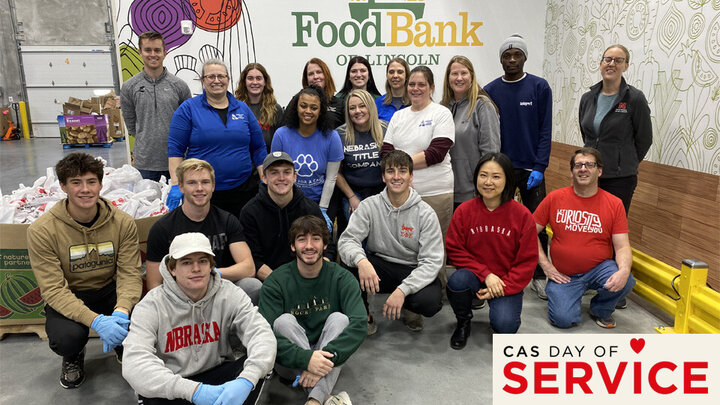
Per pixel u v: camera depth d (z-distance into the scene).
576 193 2.77
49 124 11.23
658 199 3.17
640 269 2.94
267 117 3.47
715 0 2.67
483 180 2.46
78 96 11.16
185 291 1.77
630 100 2.87
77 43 10.89
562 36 4.50
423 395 2.08
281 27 4.64
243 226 2.46
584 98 3.13
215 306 1.81
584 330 2.68
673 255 3.04
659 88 3.17
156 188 3.14
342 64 4.78
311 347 2.14
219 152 2.85
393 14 4.71
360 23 4.70
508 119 3.30
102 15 10.83
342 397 1.93
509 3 4.77
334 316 2.04
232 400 1.60
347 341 1.94
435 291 2.45
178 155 2.85
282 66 4.72
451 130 2.86
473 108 3.00
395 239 2.56
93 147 9.37
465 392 2.10
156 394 1.62
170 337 1.77
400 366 2.31
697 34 2.81
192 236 1.74
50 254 2.08
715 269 2.70
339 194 3.20
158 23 4.49
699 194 2.81
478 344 2.54
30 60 10.86
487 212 2.53
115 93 11.17
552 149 4.76
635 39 3.41
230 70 4.67
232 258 2.39
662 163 3.14
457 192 3.12
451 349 2.48
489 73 4.91
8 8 10.59
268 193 2.42
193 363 1.82
